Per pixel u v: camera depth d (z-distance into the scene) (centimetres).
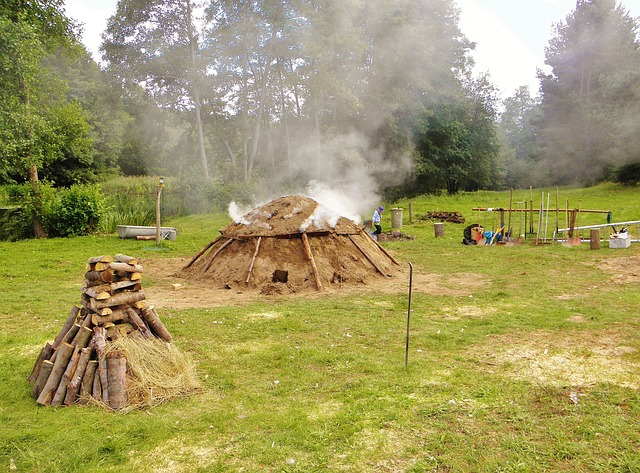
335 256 1114
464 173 4203
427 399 477
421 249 1625
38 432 419
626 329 689
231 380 537
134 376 489
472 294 966
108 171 4250
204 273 1152
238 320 780
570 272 1173
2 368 582
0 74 1758
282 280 1061
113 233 2255
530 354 600
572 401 466
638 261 1236
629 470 352
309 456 381
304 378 541
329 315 812
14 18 1931
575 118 4172
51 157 2161
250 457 381
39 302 926
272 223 1141
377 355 610
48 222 2109
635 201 2600
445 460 370
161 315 812
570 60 4172
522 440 395
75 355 489
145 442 407
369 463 369
